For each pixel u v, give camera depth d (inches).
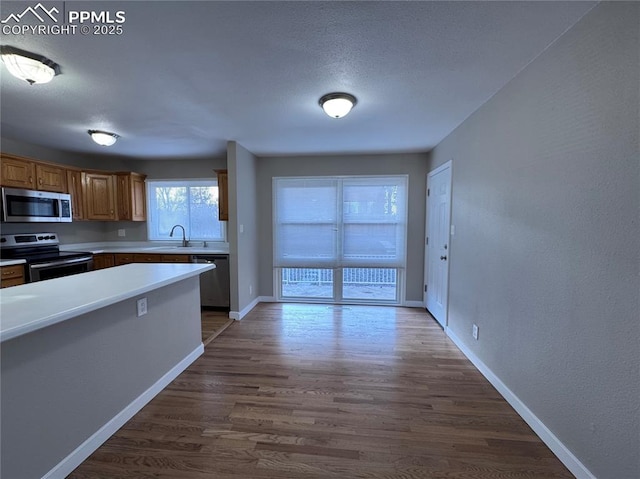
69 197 149.0
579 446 55.1
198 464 59.0
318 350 111.3
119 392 69.7
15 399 48.3
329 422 71.2
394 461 59.9
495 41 61.1
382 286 179.3
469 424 70.6
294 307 166.6
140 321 76.9
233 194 141.0
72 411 57.9
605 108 49.0
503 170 81.3
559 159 59.9
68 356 57.2
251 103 93.0
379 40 60.7
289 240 172.7
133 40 60.1
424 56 66.7
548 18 53.7
